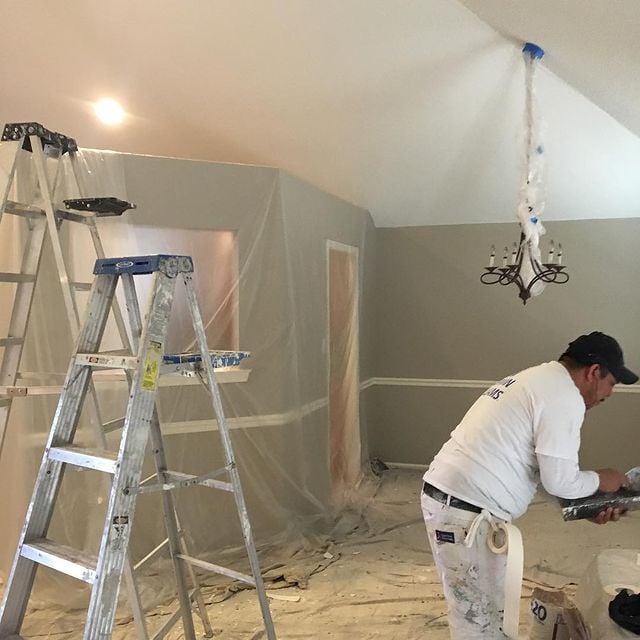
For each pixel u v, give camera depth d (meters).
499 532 1.87
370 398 5.06
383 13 3.08
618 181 4.16
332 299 4.29
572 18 2.21
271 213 3.38
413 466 5.07
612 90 2.96
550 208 4.55
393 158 4.16
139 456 1.60
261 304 3.39
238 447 3.35
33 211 2.22
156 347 1.67
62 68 3.83
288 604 2.86
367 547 3.52
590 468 4.67
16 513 2.81
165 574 3.03
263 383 3.42
